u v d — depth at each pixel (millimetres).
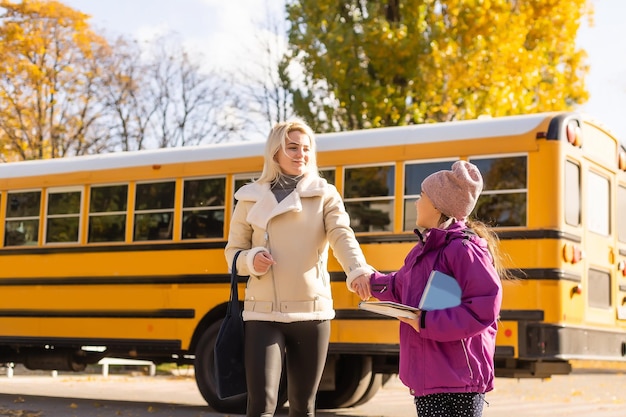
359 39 17641
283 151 4723
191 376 18125
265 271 4551
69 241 11086
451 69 17109
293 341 4629
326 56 17688
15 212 11492
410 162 9344
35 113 27484
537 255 8680
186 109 32844
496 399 13156
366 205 9523
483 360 3703
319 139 9875
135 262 10602
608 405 12227
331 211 4711
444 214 3920
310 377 4641
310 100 18406
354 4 18562
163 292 10398
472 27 17234
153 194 10625
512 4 18484
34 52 27391
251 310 4609
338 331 9438
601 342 9211
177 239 10391
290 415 4707
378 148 9516
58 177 11242
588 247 9164
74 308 10922
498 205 8922
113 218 10836
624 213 9945
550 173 8750
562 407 11758
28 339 11195
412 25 17578
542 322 8578
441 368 3656
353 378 10188
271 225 4633
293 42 18266
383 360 10102
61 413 10117
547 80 19141
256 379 4500
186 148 10594
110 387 14930
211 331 9992
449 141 9188
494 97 17266
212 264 10141
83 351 11297
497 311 3613
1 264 11500
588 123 9328
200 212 10320
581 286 8930
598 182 9469
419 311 3623
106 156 11062
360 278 4465
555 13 18484
